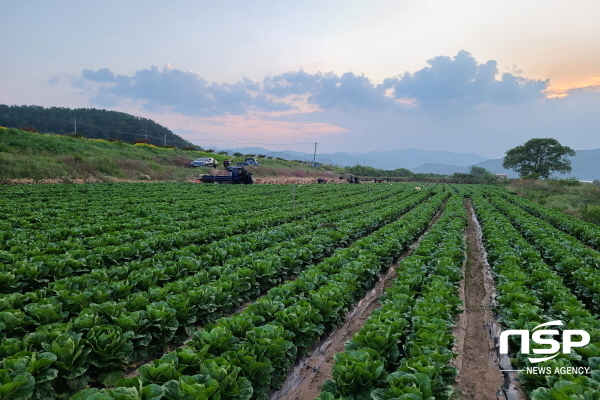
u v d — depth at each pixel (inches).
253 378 229.9
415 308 313.1
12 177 1360.7
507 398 254.2
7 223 595.8
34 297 302.7
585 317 302.2
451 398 251.8
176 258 453.7
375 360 241.3
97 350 242.8
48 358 212.7
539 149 3917.3
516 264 485.1
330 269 438.9
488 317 388.8
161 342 288.5
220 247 525.0
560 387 206.2
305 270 458.0
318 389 263.9
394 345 257.9
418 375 204.1
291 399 252.4
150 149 2628.0
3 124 4761.3
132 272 373.4
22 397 188.1
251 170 2738.7
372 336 258.7
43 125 5009.8
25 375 195.2
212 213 885.2
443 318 314.5
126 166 1926.7
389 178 4116.6
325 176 3575.3
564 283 465.1
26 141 1696.6
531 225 817.5
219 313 342.0
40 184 1343.5
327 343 325.4
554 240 619.8
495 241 629.9
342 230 663.1
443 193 1857.8
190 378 195.0
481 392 261.1
